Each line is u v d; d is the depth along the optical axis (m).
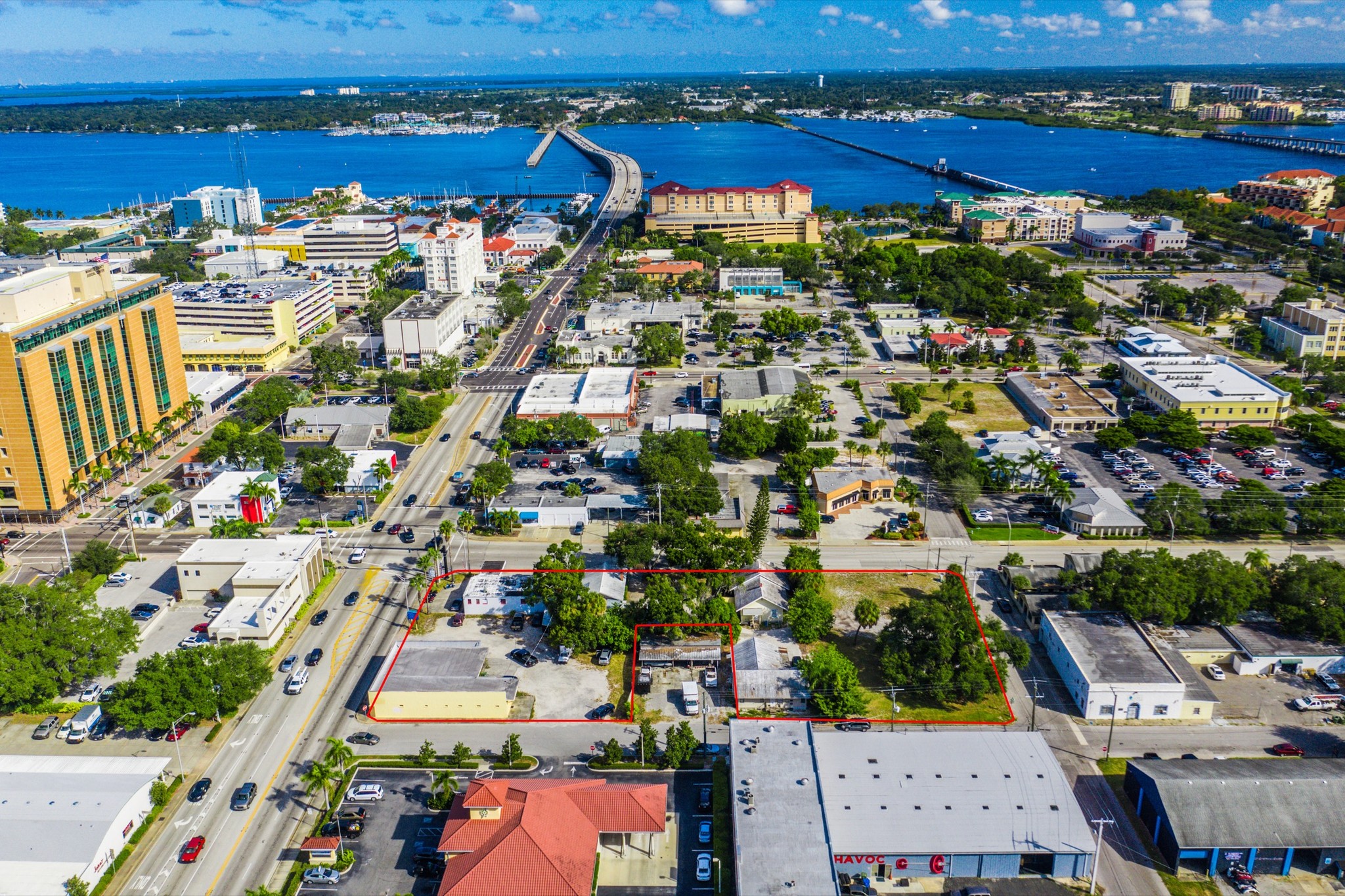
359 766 153.50
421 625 195.25
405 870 133.25
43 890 127.25
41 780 145.12
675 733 152.38
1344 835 131.75
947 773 141.88
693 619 185.38
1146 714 162.88
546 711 167.50
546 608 196.38
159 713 157.38
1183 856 131.75
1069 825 132.88
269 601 187.38
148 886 131.00
